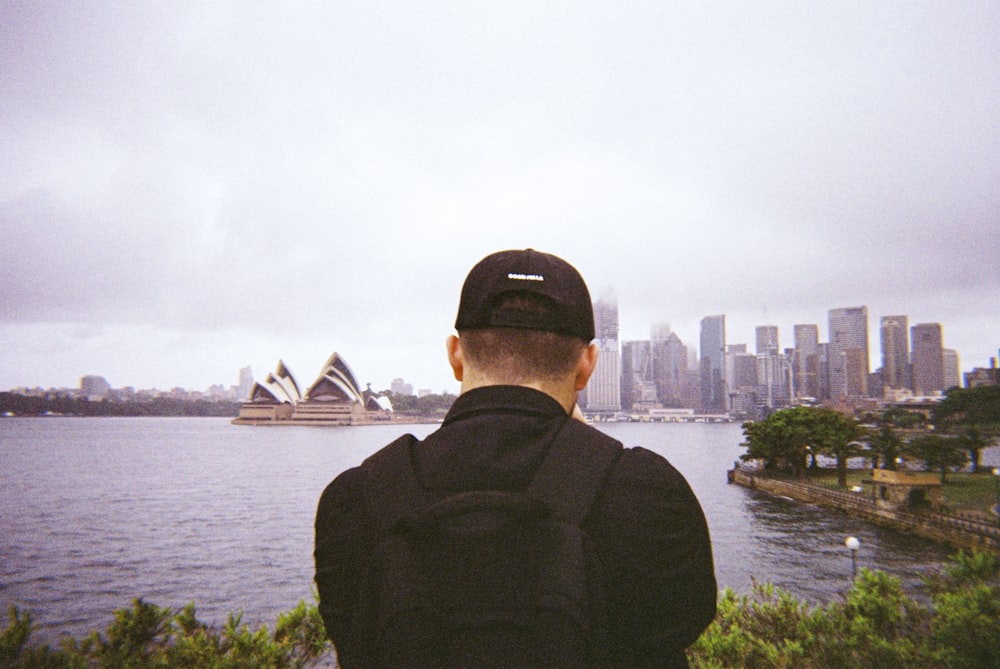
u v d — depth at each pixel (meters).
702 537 1.19
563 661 0.91
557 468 1.13
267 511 76.12
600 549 1.07
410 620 0.95
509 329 1.29
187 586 41.56
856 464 123.06
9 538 59.00
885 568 43.31
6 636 3.59
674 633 1.09
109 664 3.71
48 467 129.00
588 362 1.43
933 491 58.56
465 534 0.99
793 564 47.47
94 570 46.41
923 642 4.23
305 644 4.27
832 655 4.31
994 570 4.41
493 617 0.94
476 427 1.20
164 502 83.56
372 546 1.11
